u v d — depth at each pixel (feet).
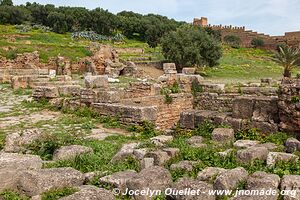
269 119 40.52
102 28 319.27
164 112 58.85
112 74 142.72
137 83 63.00
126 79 125.49
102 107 51.65
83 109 54.70
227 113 46.11
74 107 57.06
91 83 59.06
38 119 51.37
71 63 155.22
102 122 49.44
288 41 349.82
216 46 184.24
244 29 412.36
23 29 267.39
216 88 65.31
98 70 157.28
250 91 60.80
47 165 27.48
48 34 265.54
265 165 28.35
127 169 27.30
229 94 61.11
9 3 343.87
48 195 21.53
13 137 33.22
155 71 171.63
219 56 185.88
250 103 42.32
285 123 38.73
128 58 198.59
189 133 43.78
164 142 35.94
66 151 30.66
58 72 148.97
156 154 29.25
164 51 186.60
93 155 30.42
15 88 90.94
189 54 176.96
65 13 311.88
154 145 33.58
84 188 22.11
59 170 23.97
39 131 35.32
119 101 54.13
